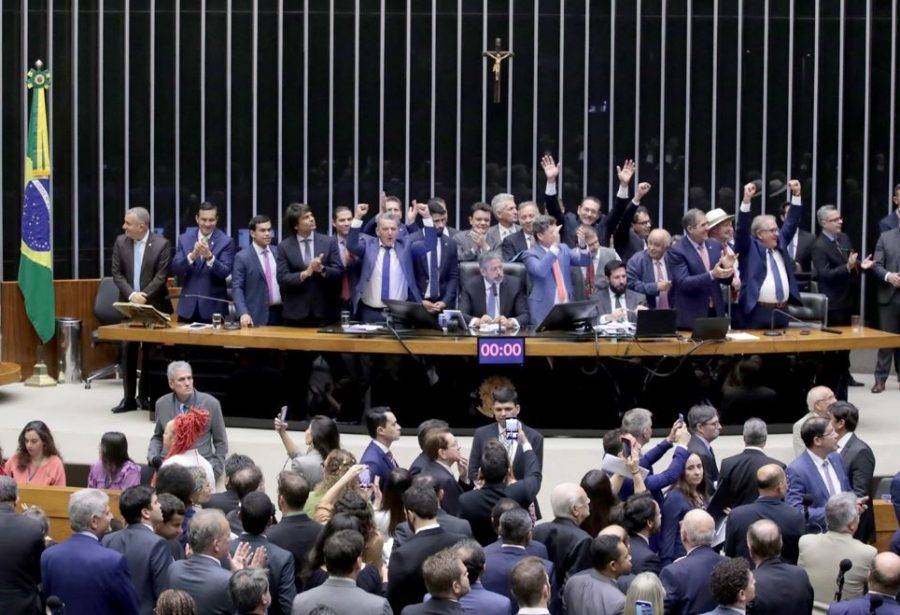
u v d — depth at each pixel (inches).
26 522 446.3
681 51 899.4
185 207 903.1
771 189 901.8
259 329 731.4
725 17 896.9
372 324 727.1
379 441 547.5
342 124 904.9
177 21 895.1
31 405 771.4
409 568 426.0
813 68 896.3
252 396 729.0
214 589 405.4
